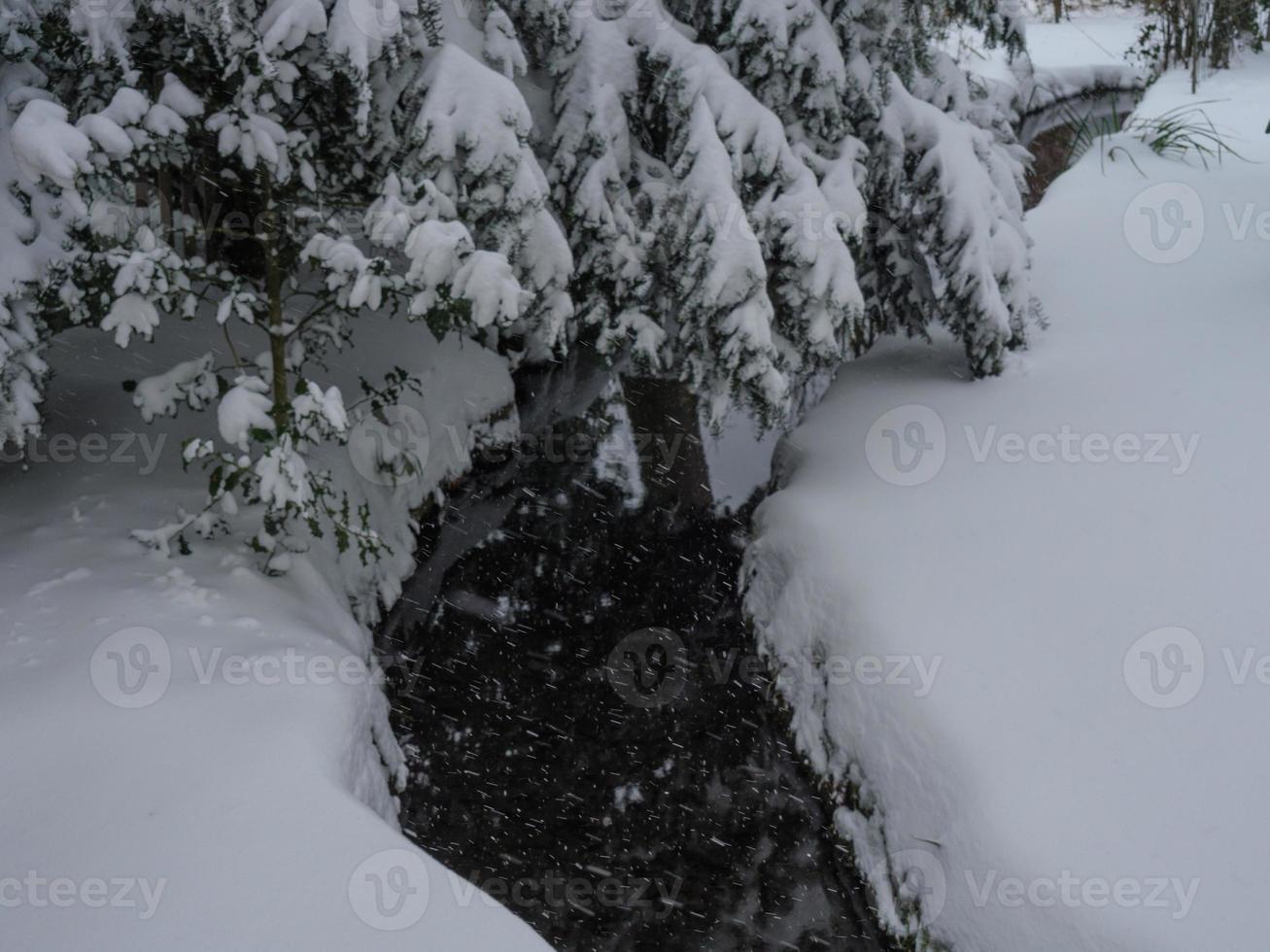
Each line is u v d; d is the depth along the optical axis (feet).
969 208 19.13
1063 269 24.29
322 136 15.83
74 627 12.37
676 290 18.42
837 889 13.00
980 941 10.69
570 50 18.04
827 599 15.84
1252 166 28.73
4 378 12.46
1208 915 9.59
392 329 21.99
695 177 17.02
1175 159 29.96
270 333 14.16
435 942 8.95
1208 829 10.43
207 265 14.10
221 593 13.51
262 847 9.68
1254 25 37.96
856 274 21.54
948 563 15.24
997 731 12.22
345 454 17.83
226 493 13.58
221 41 13.00
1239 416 17.03
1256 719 11.46
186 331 20.18
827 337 17.92
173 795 10.15
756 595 18.04
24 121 11.37
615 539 20.11
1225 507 14.89
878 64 19.10
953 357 21.94
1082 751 11.65
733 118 17.40
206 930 8.84
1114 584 13.98
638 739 15.43
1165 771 11.16
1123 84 44.09
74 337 19.80
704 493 21.70
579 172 18.06
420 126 14.90
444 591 18.21
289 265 14.97
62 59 13.47
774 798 14.43
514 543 19.70
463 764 14.76
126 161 12.76
